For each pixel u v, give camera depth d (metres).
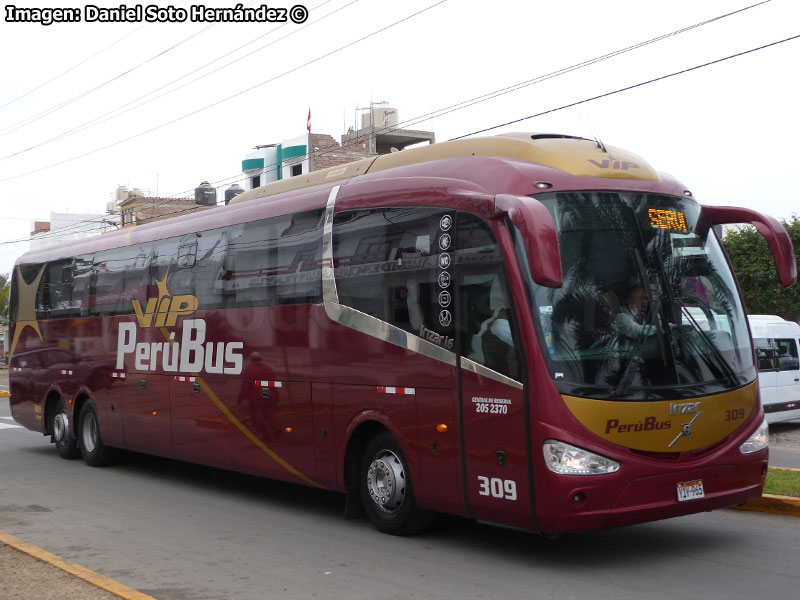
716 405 7.76
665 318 7.76
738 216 8.33
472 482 7.80
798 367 19.64
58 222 64.81
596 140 8.52
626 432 7.30
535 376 7.26
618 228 7.86
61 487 12.53
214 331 11.40
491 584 7.13
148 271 13.02
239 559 8.13
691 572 7.38
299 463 9.91
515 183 7.81
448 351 8.04
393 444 8.81
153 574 7.62
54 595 6.57
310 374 9.72
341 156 44.41
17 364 16.91
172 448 12.32
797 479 10.93
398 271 8.68
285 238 10.32
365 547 8.51
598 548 8.30
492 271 7.68
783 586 6.91
